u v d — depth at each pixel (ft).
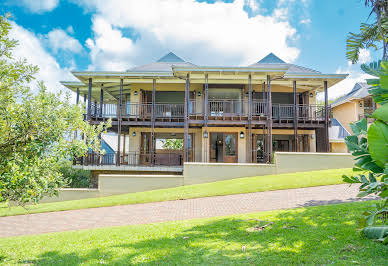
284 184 32.40
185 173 40.22
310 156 41.11
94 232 19.35
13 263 13.70
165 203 29.71
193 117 49.80
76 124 15.75
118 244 15.70
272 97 59.72
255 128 55.47
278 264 11.08
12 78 14.07
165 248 14.21
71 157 15.53
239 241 14.42
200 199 30.09
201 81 52.06
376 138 10.30
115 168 48.06
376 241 12.37
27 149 14.02
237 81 51.85
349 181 13.15
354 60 21.83
